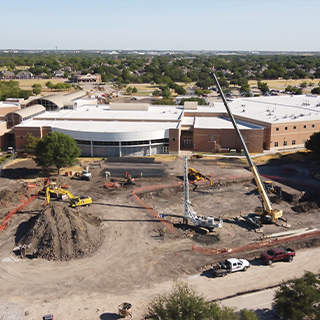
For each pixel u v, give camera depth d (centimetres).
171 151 10438
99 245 5341
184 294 3669
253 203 6981
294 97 16738
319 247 5384
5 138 10906
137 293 4297
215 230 5878
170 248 5303
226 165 9375
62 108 13250
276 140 10806
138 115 12412
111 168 9044
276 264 4941
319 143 9188
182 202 7056
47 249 5072
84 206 6712
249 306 4044
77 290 4350
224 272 4634
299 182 8081
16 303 4112
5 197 6819
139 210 6606
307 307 3641
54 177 8138
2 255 5078
